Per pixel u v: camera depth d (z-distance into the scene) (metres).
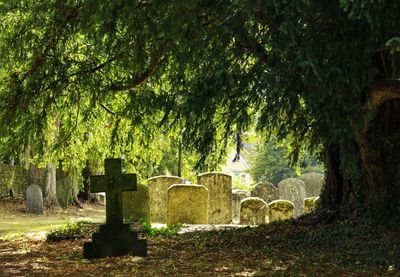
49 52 12.90
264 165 51.53
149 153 17.86
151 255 10.76
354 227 11.49
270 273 8.46
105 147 16.67
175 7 8.67
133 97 13.08
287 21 7.37
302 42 7.78
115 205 10.57
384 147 11.39
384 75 10.41
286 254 10.39
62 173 30.45
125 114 13.53
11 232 18.02
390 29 7.68
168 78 12.30
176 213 18.14
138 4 9.47
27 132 13.49
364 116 9.32
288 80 8.22
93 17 9.77
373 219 11.45
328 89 7.78
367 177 11.59
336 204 12.72
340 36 7.87
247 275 8.37
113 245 10.54
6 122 12.88
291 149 13.76
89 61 13.36
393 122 11.51
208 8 8.62
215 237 13.26
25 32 12.51
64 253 11.41
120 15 9.62
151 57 11.64
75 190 30.69
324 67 7.70
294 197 23.97
